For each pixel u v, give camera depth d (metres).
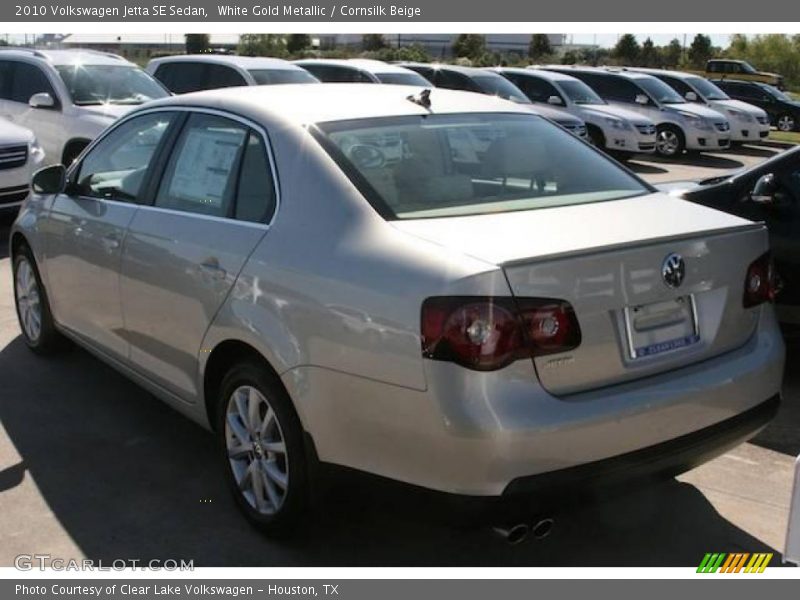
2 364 5.53
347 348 3.03
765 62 52.28
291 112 3.74
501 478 2.78
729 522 3.78
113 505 3.87
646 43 55.16
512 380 2.80
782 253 5.46
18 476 4.10
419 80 17.33
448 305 2.79
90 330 4.84
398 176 3.46
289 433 3.34
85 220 4.70
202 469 4.21
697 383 3.14
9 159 8.95
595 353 2.95
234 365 3.64
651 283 3.07
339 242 3.20
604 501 3.03
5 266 8.05
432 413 2.81
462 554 3.53
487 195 3.51
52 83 10.77
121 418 4.77
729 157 20.91
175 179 4.16
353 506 3.71
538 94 18.84
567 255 2.89
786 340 5.73
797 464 2.65
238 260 3.53
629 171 4.08
